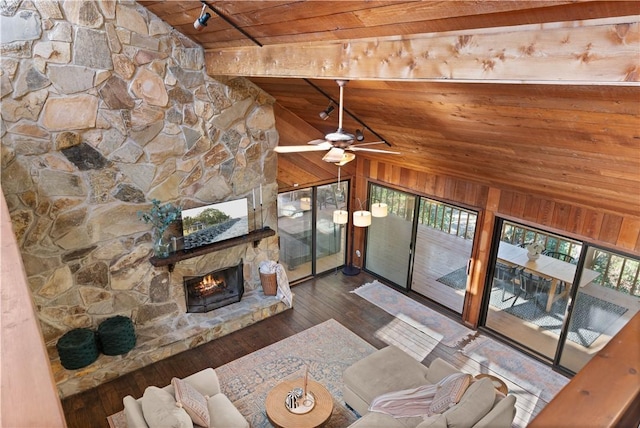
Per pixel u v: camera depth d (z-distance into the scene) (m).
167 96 4.70
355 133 5.55
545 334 5.31
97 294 4.74
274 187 6.01
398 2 2.12
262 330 5.68
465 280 6.15
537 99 2.58
